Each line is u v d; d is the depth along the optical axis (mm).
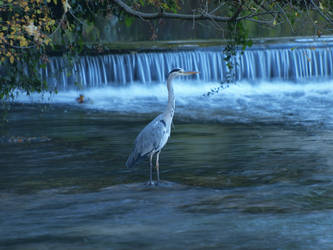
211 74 29203
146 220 8148
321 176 11375
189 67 28875
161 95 26797
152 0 12711
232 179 11133
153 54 28391
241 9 12359
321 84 29703
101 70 27422
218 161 13086
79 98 24344
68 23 11875
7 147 14984
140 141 10156
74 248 6875
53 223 8016
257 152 14180
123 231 7609
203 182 10875
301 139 16031
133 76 28109
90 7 13086
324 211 8633
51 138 16469
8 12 11273
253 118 20625
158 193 9867
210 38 36094
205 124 19219
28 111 21781
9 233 7523
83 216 8391
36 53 12492
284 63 30062
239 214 8461
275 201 9305
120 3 12648
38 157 13664
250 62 29594
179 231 7570
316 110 22547
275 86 29172
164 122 10211
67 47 13219
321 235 7363
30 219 8234
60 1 12258
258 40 31609
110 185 10648
